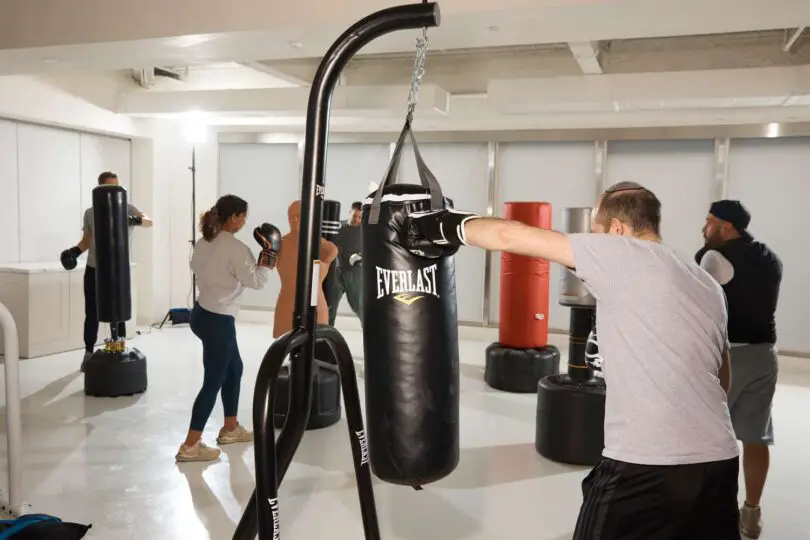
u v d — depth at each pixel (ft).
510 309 19.30
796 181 23.54
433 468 6.82
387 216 6.57
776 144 23.68
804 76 18.66
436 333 6.73
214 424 15.33
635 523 5.31
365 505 6.79
